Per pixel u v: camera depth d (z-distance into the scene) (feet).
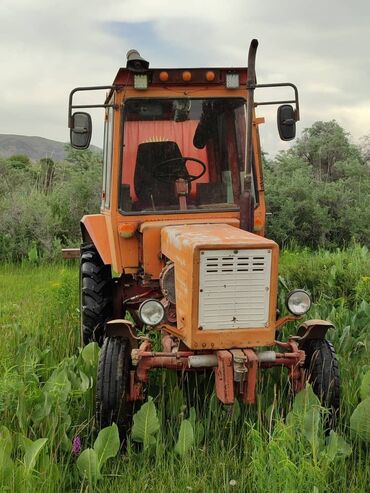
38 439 10.92
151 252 15.14
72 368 14.42
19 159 76.95
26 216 38.52
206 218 15.61
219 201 15.85
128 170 15.61
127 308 18.02
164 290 13.65
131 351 12.84
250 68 13.62
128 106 15.51
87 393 13.37
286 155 45.14
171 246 13.65
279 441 10.55
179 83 15.56
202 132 15.81
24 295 26.81
